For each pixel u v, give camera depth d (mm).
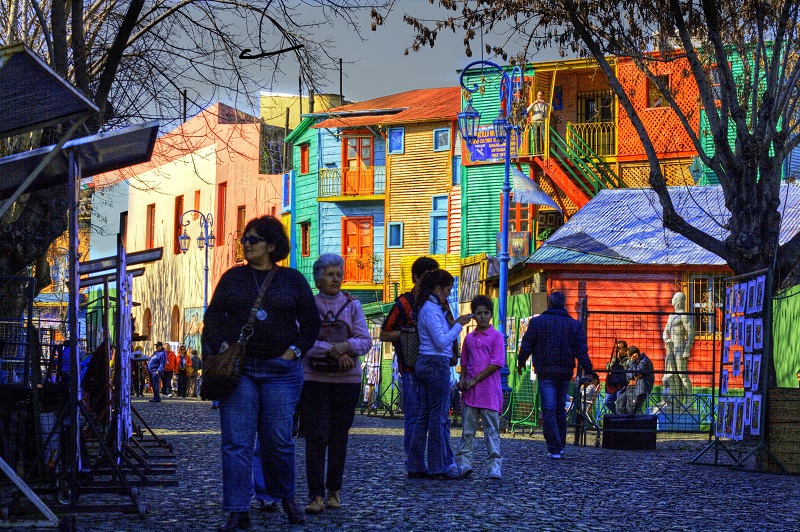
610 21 20609
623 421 18641
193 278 65938
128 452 13188
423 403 12352
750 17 20094
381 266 54562
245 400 8492
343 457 9852
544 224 43219
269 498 9555
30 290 12156
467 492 11195
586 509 10211
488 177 45000
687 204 32156
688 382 26750
